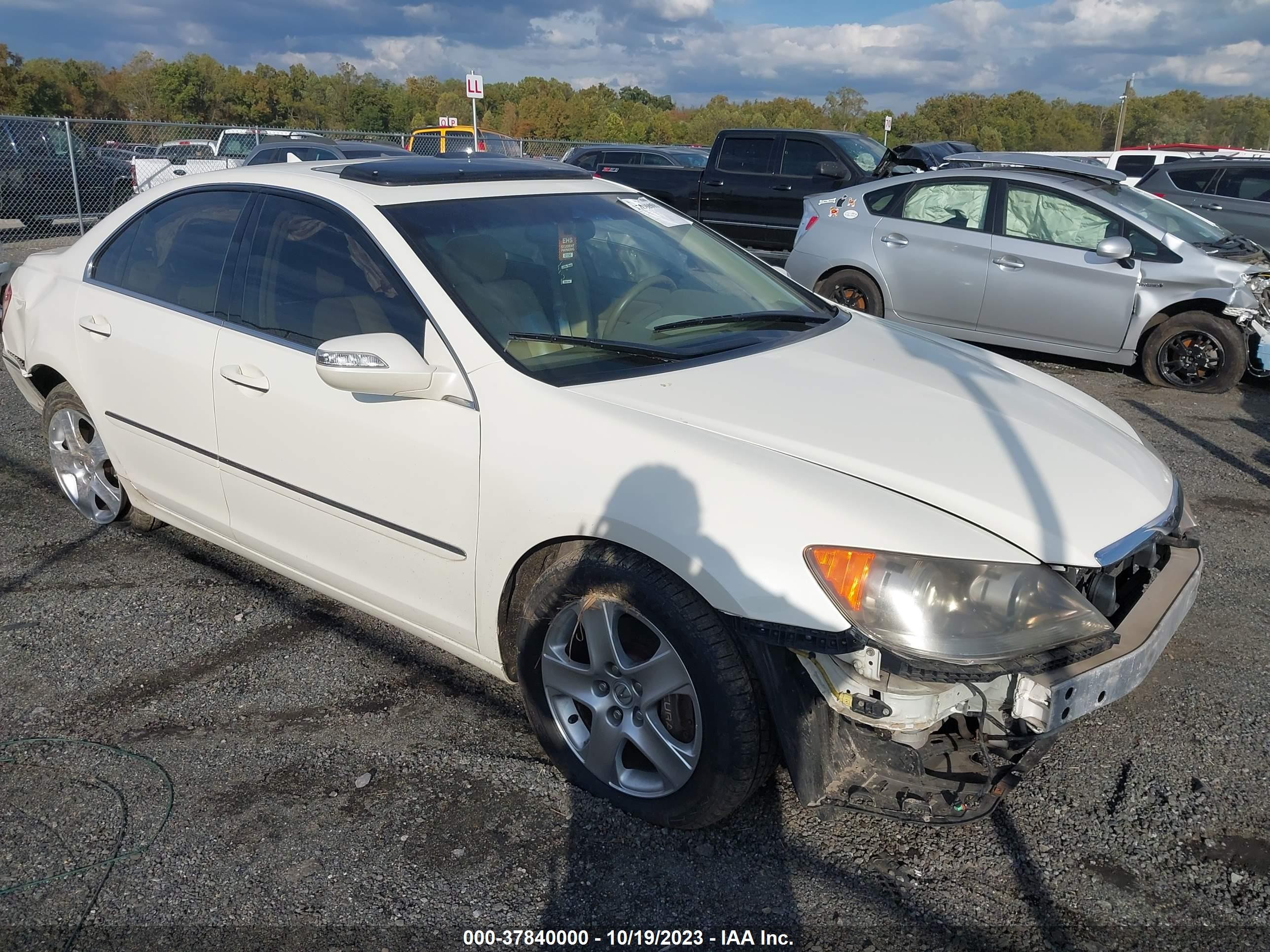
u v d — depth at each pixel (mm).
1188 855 2520
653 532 2312
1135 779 2805
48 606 3736
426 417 2756
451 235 3039
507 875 2424
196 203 3629
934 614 2105
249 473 3295
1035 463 2492
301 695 3197
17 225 15039
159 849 2506
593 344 2828
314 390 3012
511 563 2633
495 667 2863
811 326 3373
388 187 3168
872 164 12109
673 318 3152
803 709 2221
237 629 3609
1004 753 2314
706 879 2420
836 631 2115
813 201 9031
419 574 2906
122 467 3924
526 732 3006
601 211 3529
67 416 4262
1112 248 7203
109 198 16219
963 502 2285
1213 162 11391
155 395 3562
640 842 2533
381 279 2951
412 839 2541
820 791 2262
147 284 3701
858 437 2502
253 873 2426
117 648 3457
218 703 3145
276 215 3305
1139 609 2396
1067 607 2189
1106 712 3131
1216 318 7270
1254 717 3105
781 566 2180
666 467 2363
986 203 8023
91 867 2445
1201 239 7625
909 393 2809
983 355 3500
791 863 2479
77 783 2756
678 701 2451
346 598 3252
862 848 2531
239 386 3221
